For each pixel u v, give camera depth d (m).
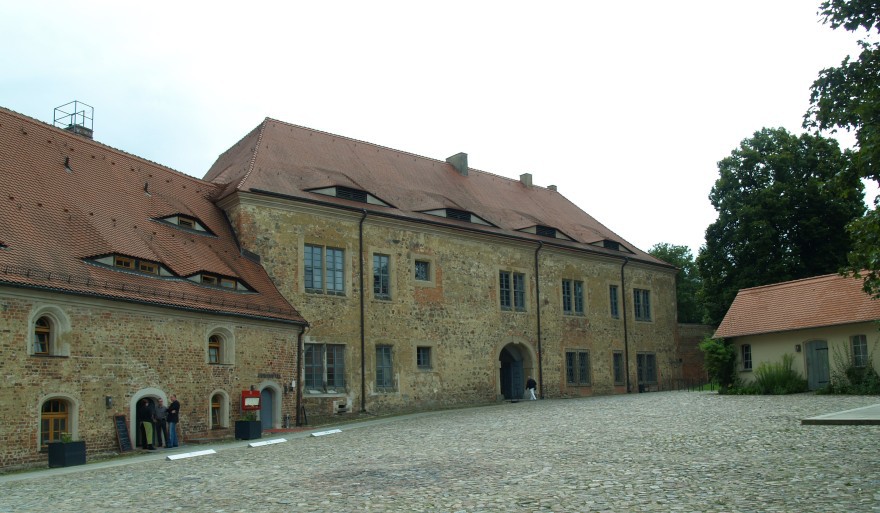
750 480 11.09
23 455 18.09
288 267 29.39
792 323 31.59
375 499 10.86
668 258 72.75
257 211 28.95
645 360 45.72
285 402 27.17
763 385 31.38
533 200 45.78
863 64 14.41
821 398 26.70
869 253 13.63
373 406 31.27
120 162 27.06
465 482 12.05
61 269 19.72
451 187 40.09
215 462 16.69
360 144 38.28
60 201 22.34
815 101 15.08
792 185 41.34
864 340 29.48
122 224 23.78
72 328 19.64
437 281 34.91
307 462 15.76
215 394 24.09
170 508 10.87
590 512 9.44
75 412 19.52
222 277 25.62
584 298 42.44
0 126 23.16
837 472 11.37
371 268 32.28
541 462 14.08
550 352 39.78
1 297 17.89
